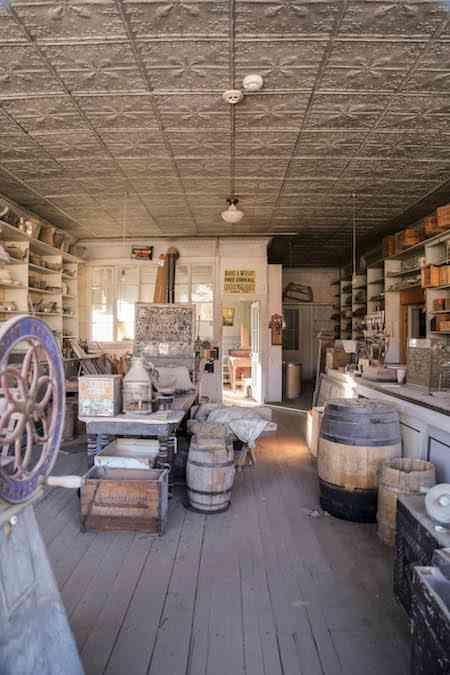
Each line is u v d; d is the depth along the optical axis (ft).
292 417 27.63
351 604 8.31
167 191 20.40
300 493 14.08
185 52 10.48
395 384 15.79
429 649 5.16
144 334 20.42
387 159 16.62
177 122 13.84
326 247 34.55
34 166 17.39
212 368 28.81
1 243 20.16
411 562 7.79
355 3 8.92
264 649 7.09
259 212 23.98
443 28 9.64
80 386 12.55
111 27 9.62
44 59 10.73
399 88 11.96
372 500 11.72
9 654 4.45
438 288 21.48
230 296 30.53
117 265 30.86
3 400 4.94
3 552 4.63
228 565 9.62
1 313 20.90
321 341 29.60
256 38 9.98
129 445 13.34
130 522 10.98
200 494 12.36
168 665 6.72
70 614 7.88
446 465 11.08
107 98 12.51
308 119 13.62
